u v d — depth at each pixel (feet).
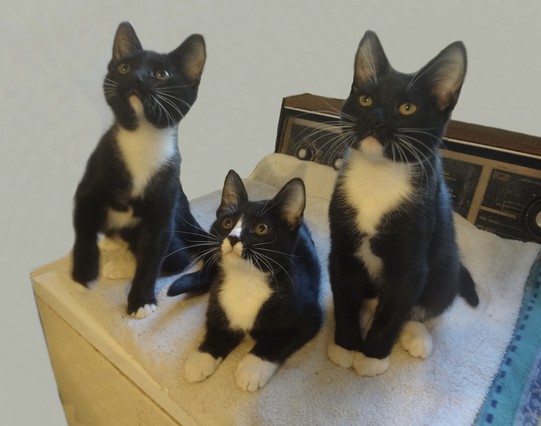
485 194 3.56
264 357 2.43
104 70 2.38
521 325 2.97
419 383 2.42
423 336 2.65
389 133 2.13
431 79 2.19
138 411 2.61
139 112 2.35
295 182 2.49
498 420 2.26
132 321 2.72
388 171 2.29
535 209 3.43
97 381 2.91
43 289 2.95
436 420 2.20
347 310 2.63
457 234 3.42
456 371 2.52
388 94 2.19
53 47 2.28
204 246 3.06
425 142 2.19
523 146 3.37
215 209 3.91
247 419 2.16
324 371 2.48
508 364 2.62
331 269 2.64
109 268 3.02
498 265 3.40
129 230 2.93
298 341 2.59
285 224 2.60
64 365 3.28
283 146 4.39
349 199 2.43
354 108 2.30
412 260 2.38
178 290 2.91
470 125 3.74
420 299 2.70
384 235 2.37
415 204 2.31
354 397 2.31
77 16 2.31
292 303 2.55
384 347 2.48
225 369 2.45
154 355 2.49
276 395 2.29
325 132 4.06
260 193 4.13
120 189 2.61
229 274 2.59
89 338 2.76
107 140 2.49
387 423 2.18
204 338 2.60
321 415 2.19
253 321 2.56
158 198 2.70
